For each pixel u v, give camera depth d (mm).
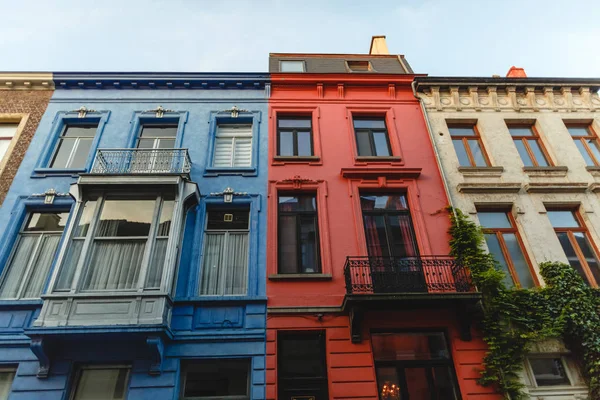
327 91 12789
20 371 7422
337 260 9141
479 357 7984
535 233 9789
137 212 9031
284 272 9172
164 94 12383
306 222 9977
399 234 9898
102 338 7426
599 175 11031
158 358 7430
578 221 10352
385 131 12133
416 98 12648
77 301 7582
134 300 7656
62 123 11617
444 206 10180
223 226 9781
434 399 7730
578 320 8141
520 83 12758
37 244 9289
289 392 7656
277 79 12648
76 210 8805
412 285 8484
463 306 8180
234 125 11961
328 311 8352
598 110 12500
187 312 8148
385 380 7879
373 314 8375
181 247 8992
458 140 11906
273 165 10781
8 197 9773
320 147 11289
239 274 9086
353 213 9922
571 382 7887
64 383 7266
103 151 10281
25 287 8680
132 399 7129
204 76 12539
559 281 8758
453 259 9047
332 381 7594
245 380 7746
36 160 10594
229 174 10500
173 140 11508
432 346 8328
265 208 9922
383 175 10586
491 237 9906
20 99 11945
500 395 7594
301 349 8195
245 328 8078
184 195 9305
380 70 14398
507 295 8398
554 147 11570
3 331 7824
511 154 11367
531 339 8023
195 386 7637
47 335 7207
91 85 12359
